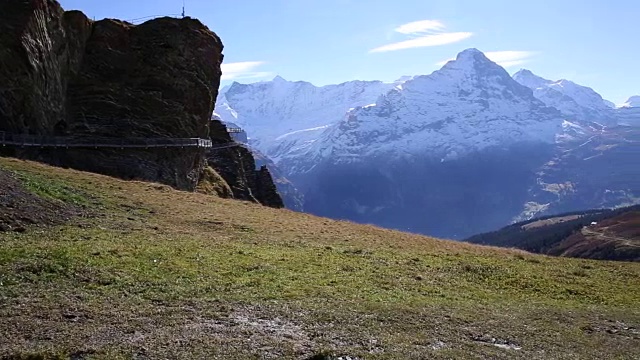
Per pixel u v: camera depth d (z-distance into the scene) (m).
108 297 24.97
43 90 87.25
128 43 107.12
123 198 54.28
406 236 61.56
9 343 19.02
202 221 50.94
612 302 37.72
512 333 26.17
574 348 25.06
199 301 25.67
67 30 96.31
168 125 104.31
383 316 26.16
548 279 42.50
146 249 34.53
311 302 27.25
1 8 84.44
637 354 25.14
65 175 59.09
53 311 22.39
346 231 58.72
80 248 32.12
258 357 19.31
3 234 34.06
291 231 53.12
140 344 19.58
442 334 24.53
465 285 37.53
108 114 97.44
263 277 31.67
